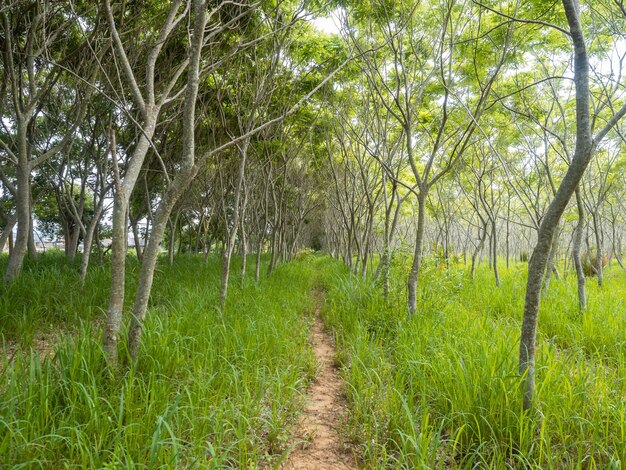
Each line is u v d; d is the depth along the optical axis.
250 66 7.17
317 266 16.56
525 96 7.68
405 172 11.33
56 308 5.23
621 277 12.12
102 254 10.62
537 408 2.75
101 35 5.71
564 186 2.65
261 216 15.04
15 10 5.91
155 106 3.76
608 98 5.84
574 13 2.63
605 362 4.50
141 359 3.39
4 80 6.25
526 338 2.86
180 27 6.00
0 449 2.07
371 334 5.23
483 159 9.77
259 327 4.57
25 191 6.22
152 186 12.22
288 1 6.25
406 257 7.14
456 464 2.69
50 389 2.66
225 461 2.57
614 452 2.40
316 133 10.58
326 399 3.80
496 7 5.81
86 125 8.60
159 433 2.17
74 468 2.21
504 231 22.92
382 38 6.86
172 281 7.63
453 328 4.70
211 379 3.07
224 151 8.45
